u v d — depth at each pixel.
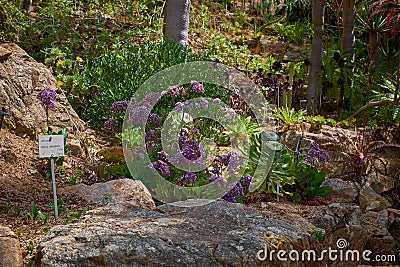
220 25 10.11
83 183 4.22
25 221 3.39
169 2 7.36
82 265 2.76
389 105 6.83
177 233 3.10
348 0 8.23
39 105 4.97
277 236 3.21
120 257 2.79
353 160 5.77
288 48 10.00
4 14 6.81
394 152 6.39
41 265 2.74
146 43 6.83
